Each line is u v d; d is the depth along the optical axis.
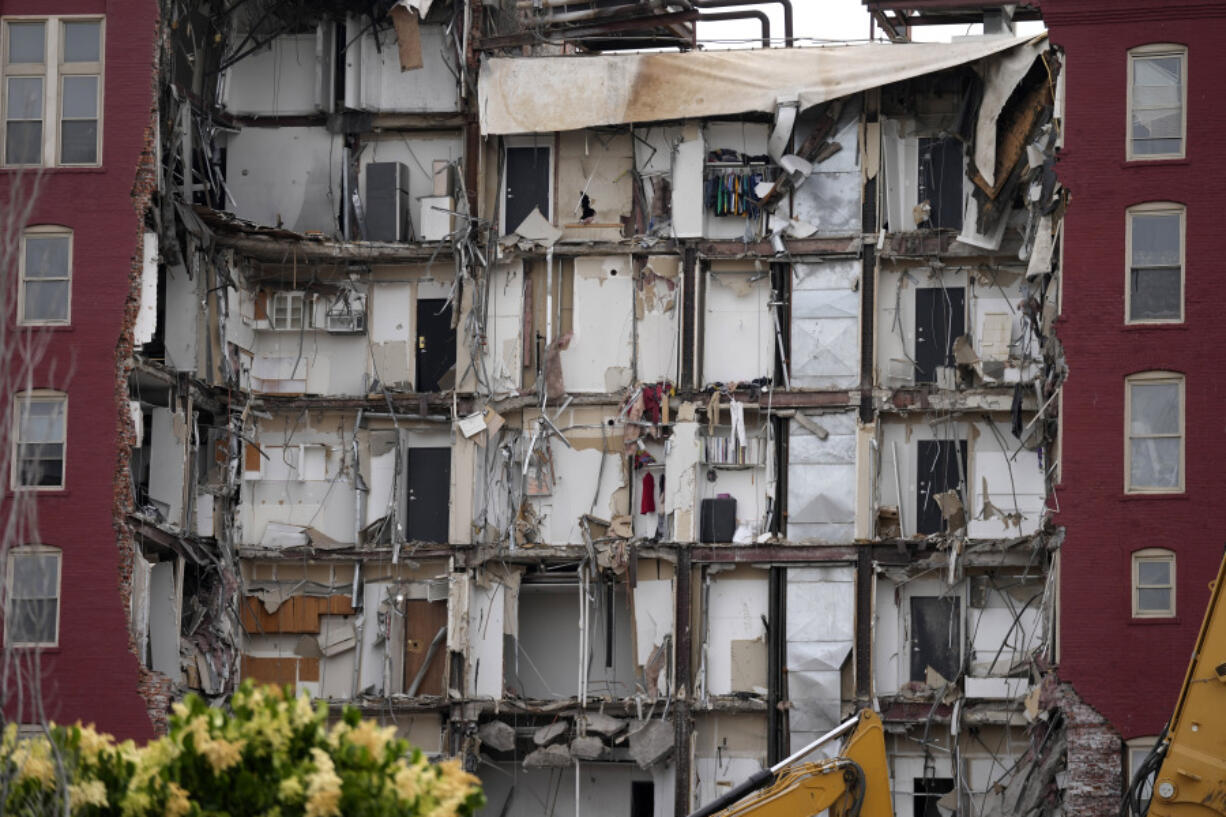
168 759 56.88
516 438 133.38
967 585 129.50
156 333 128.12
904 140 133.50
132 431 118.38
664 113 132.00
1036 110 128.12
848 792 84.75
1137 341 118.56
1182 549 116.44
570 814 132.38
